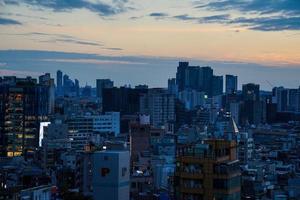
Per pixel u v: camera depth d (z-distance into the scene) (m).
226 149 145.62
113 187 106.94
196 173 141.38
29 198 159.88
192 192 141.25
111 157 107.31
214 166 140.12
